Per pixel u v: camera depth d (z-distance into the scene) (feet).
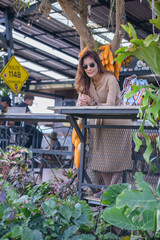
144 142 8.09
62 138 32.50
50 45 36.60
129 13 26.48
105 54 11.75
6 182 7.53
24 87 46.55
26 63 43.06
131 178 8.49
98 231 6.07
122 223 4.93
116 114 8.36
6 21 28.55
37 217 5.84
